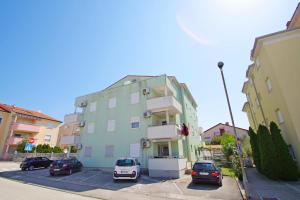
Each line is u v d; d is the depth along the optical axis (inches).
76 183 488.4
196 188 418.3
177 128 684.7
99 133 856.3
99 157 808.9
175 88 911.0
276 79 525.0
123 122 808.3
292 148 508.4
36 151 1216.8
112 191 392.8
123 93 866.8
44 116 1551.4
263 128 541.0
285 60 526.0
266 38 561.0
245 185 328.2
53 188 418.6
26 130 1310.3
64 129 1738.4
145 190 402.9
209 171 448.5
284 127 543.2
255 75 747.4
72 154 1092.5
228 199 326.6
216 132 1937.7
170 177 588.1
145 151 706.2
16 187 411.5
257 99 775.7
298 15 564.1
